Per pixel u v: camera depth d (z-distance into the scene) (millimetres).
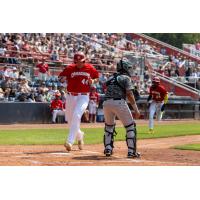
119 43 61844
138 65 52656
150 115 29922
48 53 47875
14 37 47156
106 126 16531
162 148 20734
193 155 17688
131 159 15797
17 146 20047
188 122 47781
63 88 43969
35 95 41750
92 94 43750
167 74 59562
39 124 39906
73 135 17828
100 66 50375
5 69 41781
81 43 55125
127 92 15906
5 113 38875
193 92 58031
